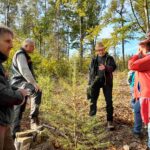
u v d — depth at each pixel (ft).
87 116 8.68
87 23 44.93
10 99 4.98
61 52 37.83
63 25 48.34
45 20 48.29
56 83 12.32
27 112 11.00
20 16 52.37
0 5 51.78
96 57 10.23
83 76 9.68
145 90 7.90
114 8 17.62
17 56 8.87
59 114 8.88
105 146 8.68
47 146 8.54
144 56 8.14
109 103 10.02
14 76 8.91
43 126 9.42
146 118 7.89
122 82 15.96
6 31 5.19
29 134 8.58
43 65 18.37
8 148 5.59
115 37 16.63
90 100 10.19
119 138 9.38
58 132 9.11
